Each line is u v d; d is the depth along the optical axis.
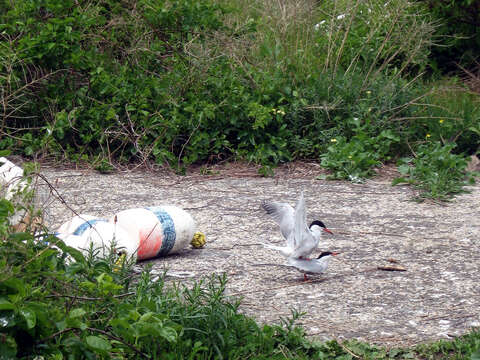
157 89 10.40
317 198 8.62
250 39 11.48
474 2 13.31
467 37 13.16
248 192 8.89
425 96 11.46
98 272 4.34
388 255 6.43
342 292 5.46
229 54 11.10
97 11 10.80
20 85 10.16
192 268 6.00
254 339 4.32
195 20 10.97
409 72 12.44
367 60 12.18
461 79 13.58
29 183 4.29
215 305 4.41
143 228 6.00
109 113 9.91
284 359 4.14
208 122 10.55
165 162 10.23
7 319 3.25
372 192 8.97
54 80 10.42
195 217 7.68
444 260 6.27
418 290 5.51
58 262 4.19
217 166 10.30
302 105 10.85
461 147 11.09
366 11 12.86
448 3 13.57
